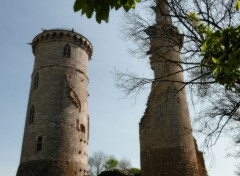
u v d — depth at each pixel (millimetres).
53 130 27703
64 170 26297
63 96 29781
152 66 17609
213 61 4332
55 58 31562
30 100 30891
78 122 29828
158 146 24203
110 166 71000
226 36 4168
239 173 23016
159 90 16500
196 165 23766
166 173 23062
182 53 10508
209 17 9281
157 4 10914
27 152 27359
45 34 32812
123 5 3656
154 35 11445
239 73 4324
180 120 24547
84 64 33531
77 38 33438
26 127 29375
